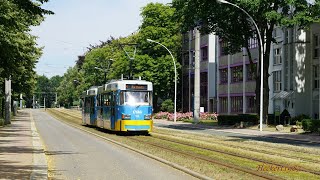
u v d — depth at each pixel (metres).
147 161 17.22
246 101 60.53
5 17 22.17
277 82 54.03
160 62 73.44
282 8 38.94
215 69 71.50
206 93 72.81
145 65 73.56
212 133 36.81
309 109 50.34
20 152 19.00
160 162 16.89
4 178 11.91
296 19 37.28
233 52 47.06
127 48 76.69
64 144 24.97
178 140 28.44
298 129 38.72
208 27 45.62
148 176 13.45
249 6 37.91
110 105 34.41
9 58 28.53
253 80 58.72
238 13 41.31
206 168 15.18
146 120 32.72
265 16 38.09
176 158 18.20
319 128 33.38
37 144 23.11
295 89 50.03
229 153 20.52
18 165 14.71
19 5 17.69
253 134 35.56
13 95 60.66
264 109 43.19
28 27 31.59
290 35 50.88
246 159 18.41
